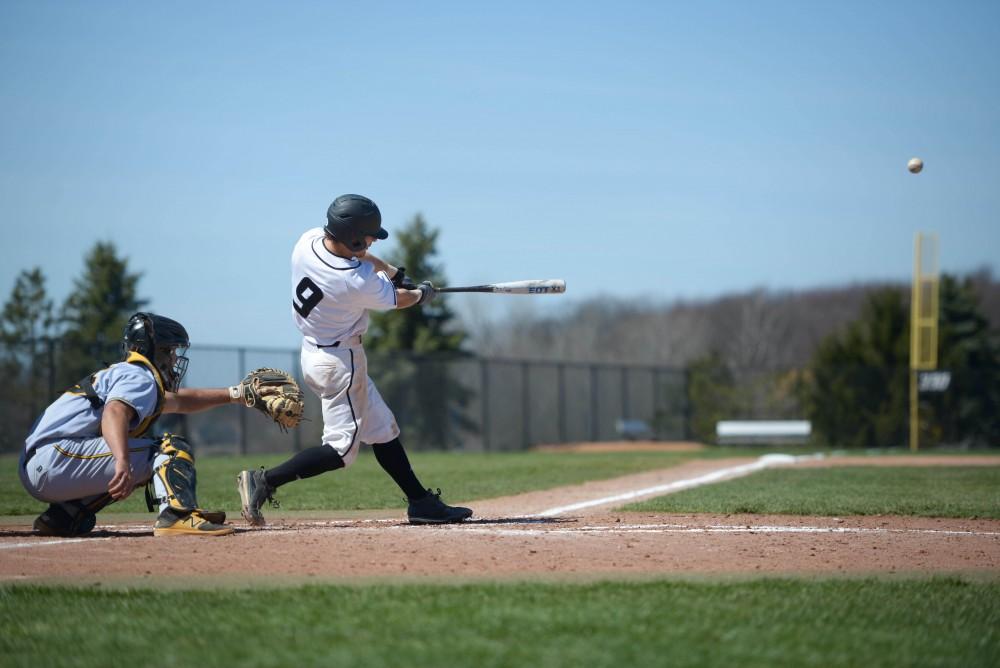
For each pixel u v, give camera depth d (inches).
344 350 932.0
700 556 794.8
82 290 5073.8
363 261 934.4
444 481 1857.8
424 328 5964.6
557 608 592.1
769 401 5054.1
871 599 634.8
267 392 922.1
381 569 721.6
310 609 587.8
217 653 497.4
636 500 1397.6
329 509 1238.9
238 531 896.3
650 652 501.7
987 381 4645.7
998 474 2066.9
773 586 668.1
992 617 593.6
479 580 684.7
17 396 2999.5
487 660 482.9
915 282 4505.4
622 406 5398.6
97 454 848.9
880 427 4601.4
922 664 492.1
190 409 900.6
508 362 4618.6
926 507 1200.2
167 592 636.7
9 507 1245.7
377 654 492.7
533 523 1002.1
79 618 569.6
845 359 5167.3
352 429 941.2
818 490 1542.8
